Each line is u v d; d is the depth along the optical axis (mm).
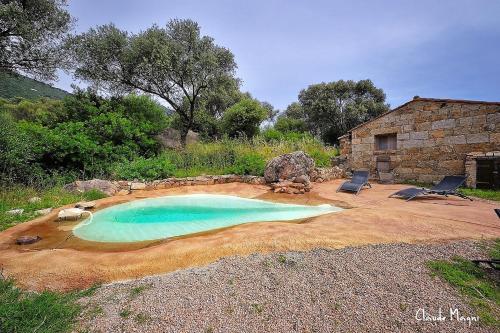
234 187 9094
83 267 3148
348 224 4469
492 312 2186
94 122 10727
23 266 3182
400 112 10875
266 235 3971
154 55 13898
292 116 32812
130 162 10078
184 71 14664
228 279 2754
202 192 8422
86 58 13703
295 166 9281
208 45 15148
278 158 9508
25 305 2268
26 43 10805
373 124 11812
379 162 11648
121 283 2795
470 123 9000
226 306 2336
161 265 3180
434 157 9914
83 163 9258
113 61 14359
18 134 7625
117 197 7715
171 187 9117
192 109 16297
